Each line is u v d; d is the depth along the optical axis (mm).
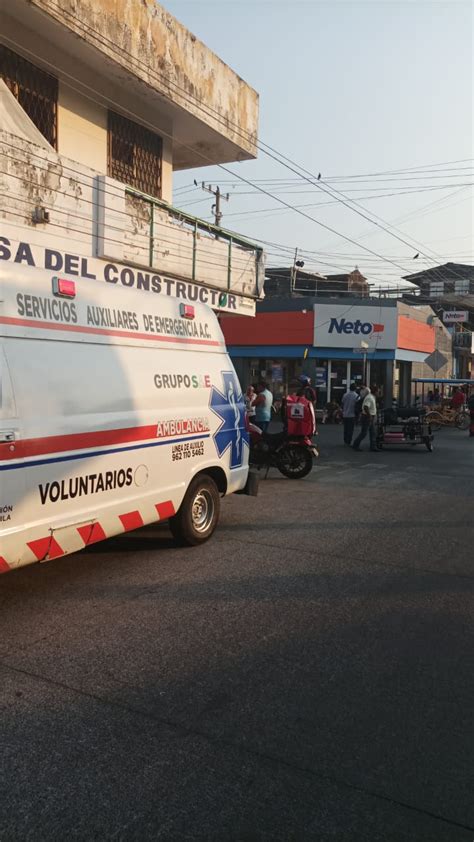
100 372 5672
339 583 5938
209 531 7363
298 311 29109
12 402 4719
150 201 12102
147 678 4012
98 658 4293
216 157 16188
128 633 4719
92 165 11953
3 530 4617
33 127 9945
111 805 2805
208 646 4508
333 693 3850
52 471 5043
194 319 7344
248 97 15531
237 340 30625
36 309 5086
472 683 4008
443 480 12281
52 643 4531
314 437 21688
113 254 11117
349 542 7441
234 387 7973
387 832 2666
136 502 6035
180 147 15469
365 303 29328
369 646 4539
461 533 7930
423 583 5969
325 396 29656
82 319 5570
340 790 2930
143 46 11820
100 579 5980
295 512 9078
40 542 4945
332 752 3229
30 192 9547
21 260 9359
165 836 2625
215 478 7684
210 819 2725
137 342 6258
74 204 10383
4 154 9070
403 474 13039
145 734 3373
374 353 29438
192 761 3131
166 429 6477
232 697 3781
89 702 3705
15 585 5789
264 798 2865
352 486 11414
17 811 2764
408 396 33625
